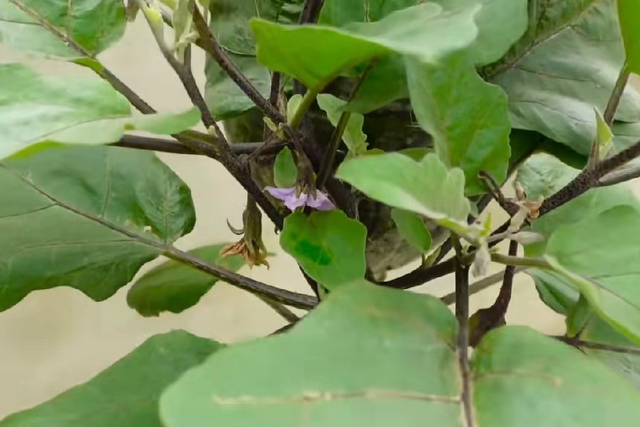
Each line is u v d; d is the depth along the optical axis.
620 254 0.66
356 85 0.69
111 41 0.71
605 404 0.59
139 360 0.70
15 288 0.75
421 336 0.62
